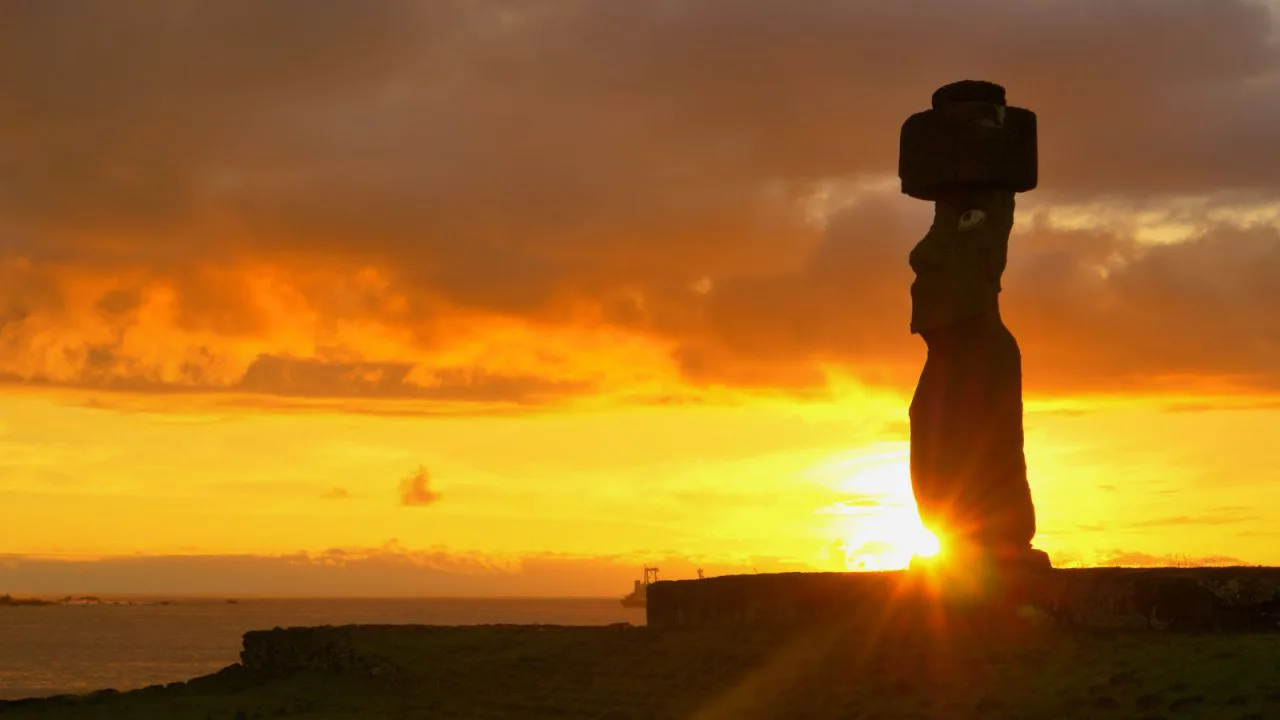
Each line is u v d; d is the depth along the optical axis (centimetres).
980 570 2314
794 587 2498
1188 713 1738
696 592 2670
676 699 2236
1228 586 2091
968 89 2416
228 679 3070
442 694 2541
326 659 2928
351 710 2534
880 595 2391
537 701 2377
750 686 2209
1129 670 1927
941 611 2308
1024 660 2070
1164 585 2131
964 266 2395
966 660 2120
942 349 2431
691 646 2492
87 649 14962
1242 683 1791
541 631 2953
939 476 2392
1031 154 2419
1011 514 2348
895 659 2189
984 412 2369
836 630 2361
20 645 15988
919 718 1933
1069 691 1906
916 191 2447
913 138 2434
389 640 2958
